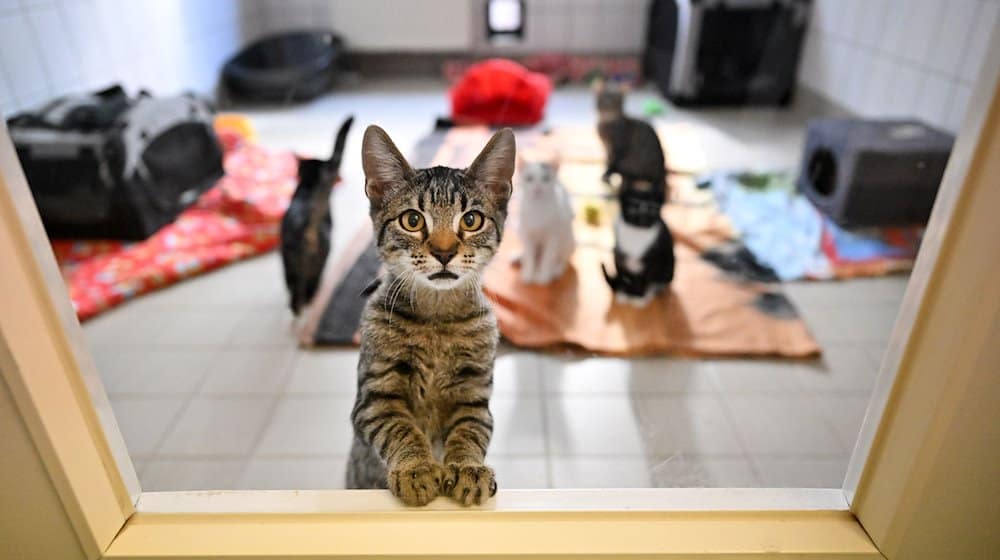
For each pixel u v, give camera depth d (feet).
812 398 4.97
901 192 7.02
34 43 7.49
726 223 7.36
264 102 11.15
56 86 7.84
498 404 4.90
